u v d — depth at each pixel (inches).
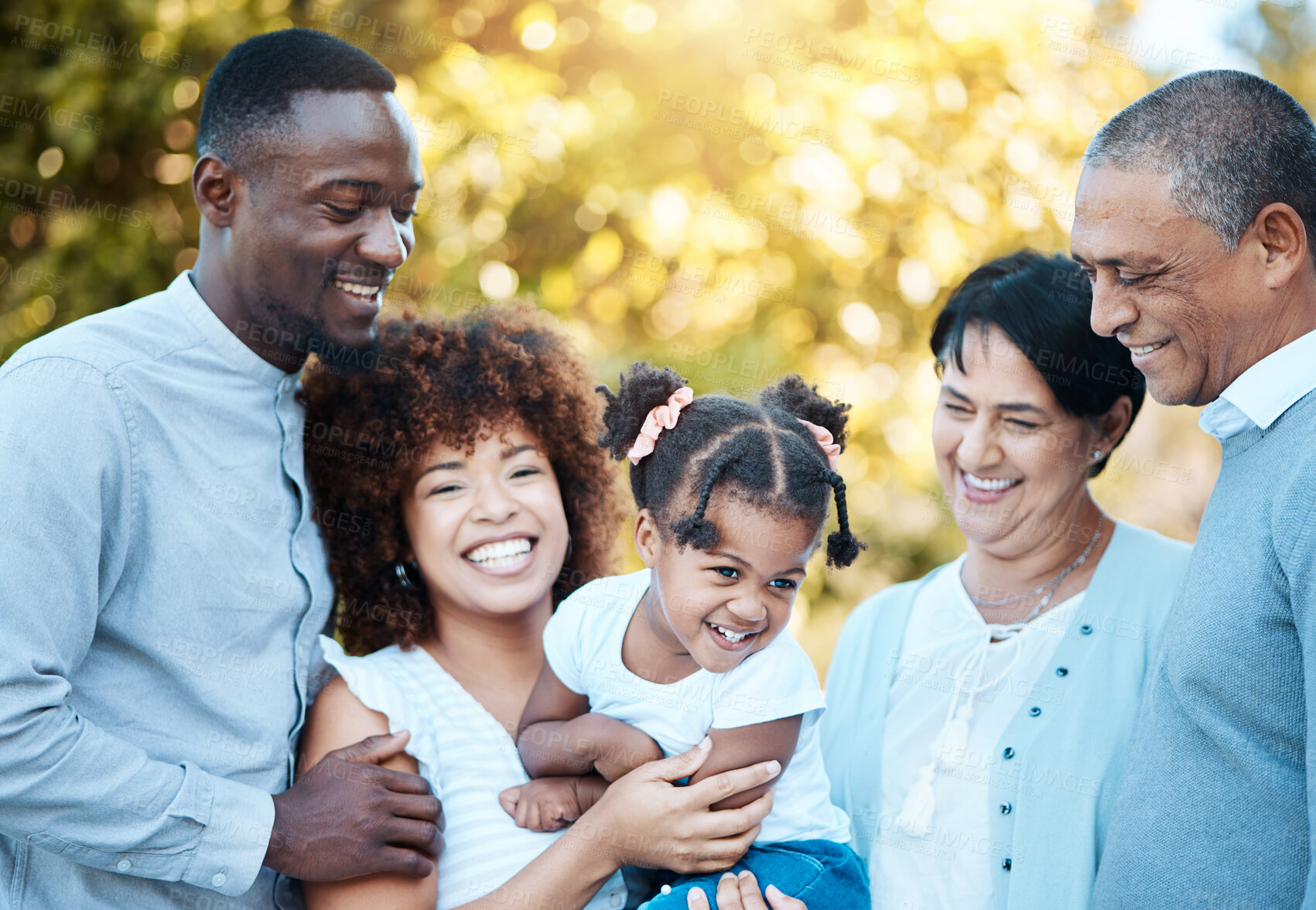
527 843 70.7
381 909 65.6
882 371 153.5
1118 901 63.6
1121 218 60.6
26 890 64.1
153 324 68.5
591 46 150.4
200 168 69.4
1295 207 58.6
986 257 150.1
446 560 75.0
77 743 59.3
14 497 58.9
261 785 68.0
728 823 67.1
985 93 149.1
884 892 75.7
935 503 153.6
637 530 73.0
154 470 65.1
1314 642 53.1
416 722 70.4
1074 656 75.5
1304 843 56.4
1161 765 62.4
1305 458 55.4
